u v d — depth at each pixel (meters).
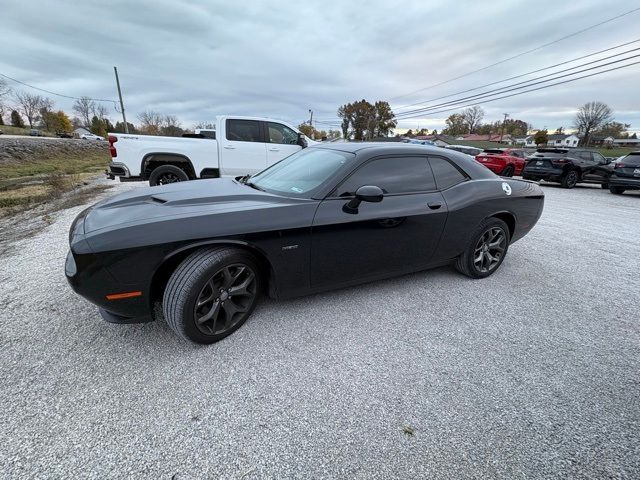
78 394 1.90
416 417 1.85
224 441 1.66
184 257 2.27
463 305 3.10
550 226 6.32
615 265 4.27
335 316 2.81
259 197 2.64
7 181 13.09
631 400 2.04
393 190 2.97
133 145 6.76
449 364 2.29
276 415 1.82
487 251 3.67
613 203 9.62
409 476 1.54
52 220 5.75
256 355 2.29
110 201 2.63
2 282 3.22
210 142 7.16
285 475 1.51
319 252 2.61
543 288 3.53
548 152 13.81
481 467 1.59
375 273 3.02
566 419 1.88
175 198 2.57
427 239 3.16
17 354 2.20
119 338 2.40
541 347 2.53
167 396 1.91
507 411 1.92
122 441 1.64
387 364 2.26
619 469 1.61
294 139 7.94
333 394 1.98
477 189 3.42
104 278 2.04
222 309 2.40
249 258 2.43
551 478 1.55
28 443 1.60
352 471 1.54
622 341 2.64
